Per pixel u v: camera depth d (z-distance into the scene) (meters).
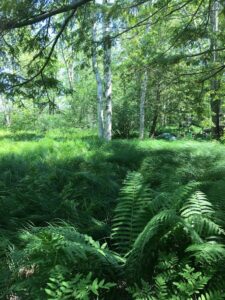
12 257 3.48
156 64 11.04
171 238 3.84
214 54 12.15
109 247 4.56
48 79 9.16
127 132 26.78
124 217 4.29
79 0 7.73
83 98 32.34
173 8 10.63
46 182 6.38
